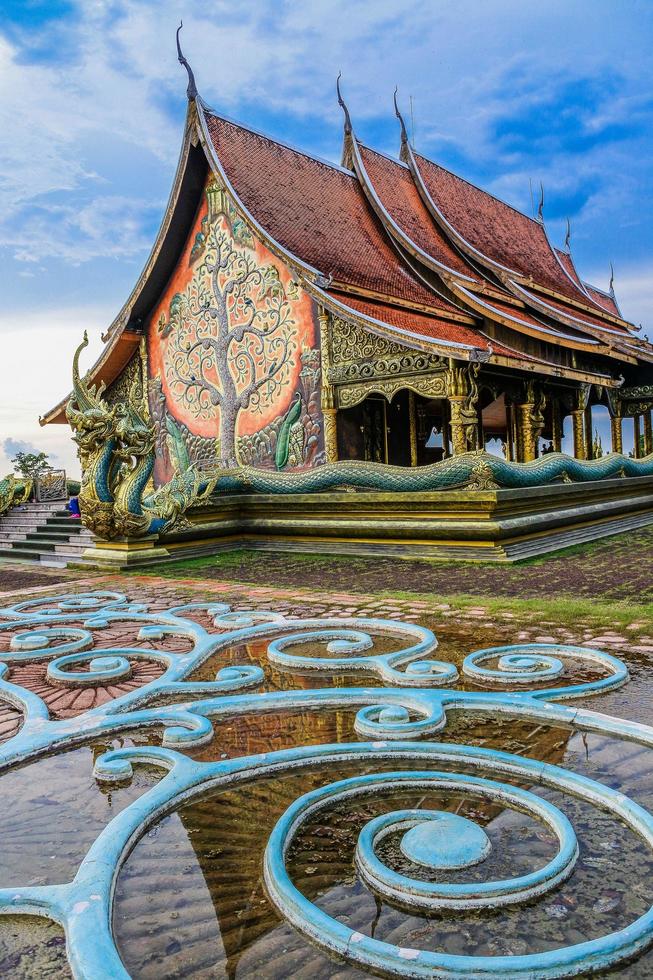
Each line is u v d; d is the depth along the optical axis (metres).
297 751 3.75
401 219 19.23
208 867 2.85
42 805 3.44
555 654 5.50
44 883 2.79
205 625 6.99
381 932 2.45
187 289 17.03
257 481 14.00
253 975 2.26
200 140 15.76
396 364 13.38
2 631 7.11
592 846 2.91
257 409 15.78
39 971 2.29
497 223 24.02
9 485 17.12
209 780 3.50
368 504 12.38
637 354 20.81
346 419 15.84
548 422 21.53
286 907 2.54
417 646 5.69
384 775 3.44
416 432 19.12
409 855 2.85
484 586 8.62
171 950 2.38
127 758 3.84
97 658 5.79
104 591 9.25
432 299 16.80
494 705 4.43
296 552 13.12
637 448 23.92
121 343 18.08
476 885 2.59
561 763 3.67
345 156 19.88
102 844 2.91
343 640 6.10
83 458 11.45
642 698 4.52
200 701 4.60
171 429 17.64
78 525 14.67
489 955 2.33
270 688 4.99
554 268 25.41
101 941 2.32
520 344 16.73
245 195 15.84
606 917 2.49
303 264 14.36
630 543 12.59
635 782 3.45
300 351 14.93
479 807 3.24
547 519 12.16
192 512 12.98
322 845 2.98
